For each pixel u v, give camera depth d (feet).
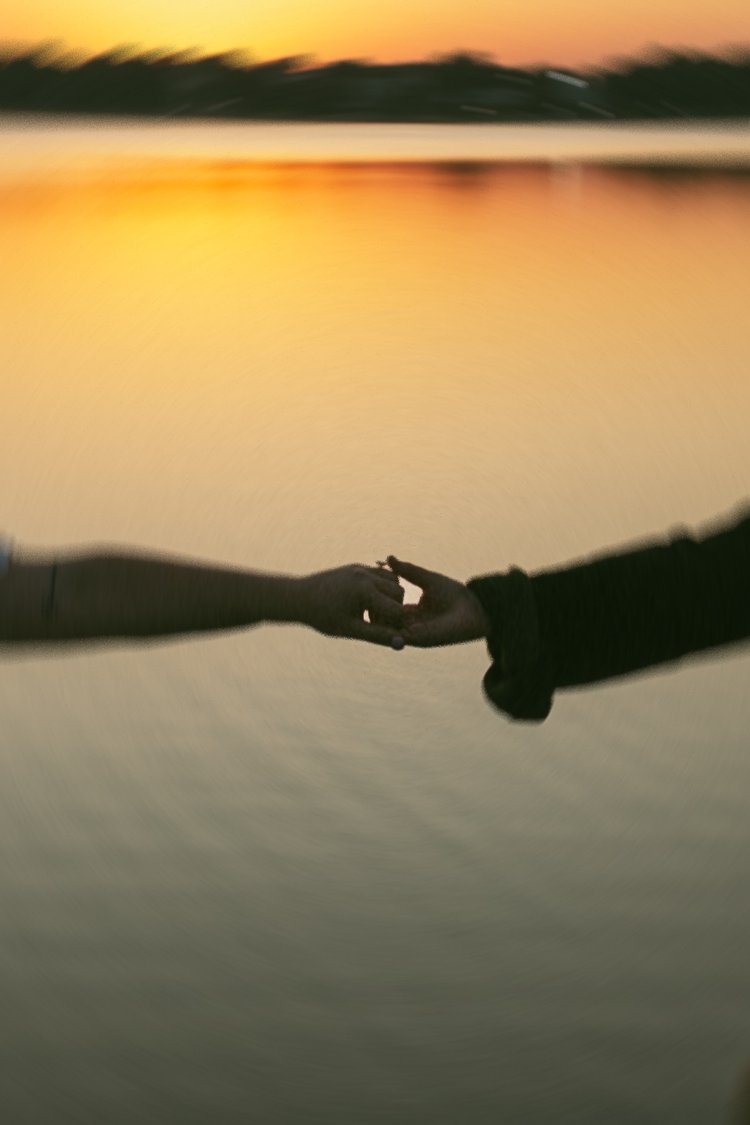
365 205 42.24
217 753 9.43
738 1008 7.15
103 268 29.37
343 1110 6.30
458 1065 6.86
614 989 7.11
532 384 18.33
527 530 13.12
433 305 24.27
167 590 3.92
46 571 3.85
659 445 15.58
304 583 4.17
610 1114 6.34
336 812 8.68
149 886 8.09
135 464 14.87
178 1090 6.53
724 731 9.61
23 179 48.78
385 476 14.34
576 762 9.25
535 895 8.04
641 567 4.39
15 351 20.56
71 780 9.16
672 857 8.34
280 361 19.74
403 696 9.88
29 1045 6.93
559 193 45.68
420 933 7.56
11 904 8.00
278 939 7.72
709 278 27.22
